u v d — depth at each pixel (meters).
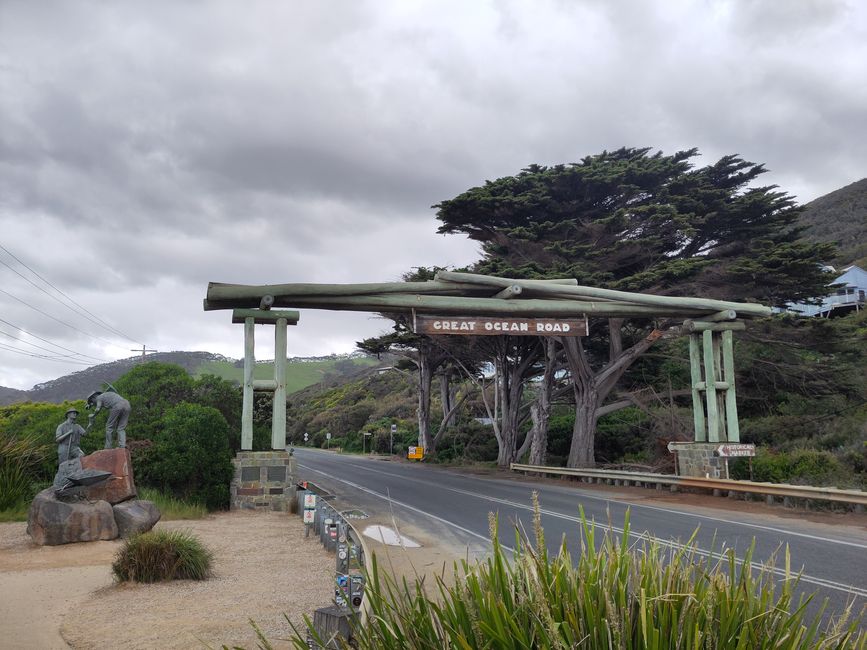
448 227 30.50
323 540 12.32
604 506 18.42
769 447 27.95
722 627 2.73
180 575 9.40
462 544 12.66
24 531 13.64
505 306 20.80
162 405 21.31
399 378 89.25
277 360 19.56
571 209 28.75
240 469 18.80
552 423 40.94
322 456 51.50
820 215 97.50
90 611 7.71
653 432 34.66
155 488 18.25
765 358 30.89
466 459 41.59
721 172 29.58
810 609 7.47
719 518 15.82
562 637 2.71
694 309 22.31
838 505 16.83
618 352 30.88
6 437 17.78
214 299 18.92
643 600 2.59
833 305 51.34
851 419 28.11
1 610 7.73
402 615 3.14
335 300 19.72
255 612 7.63
